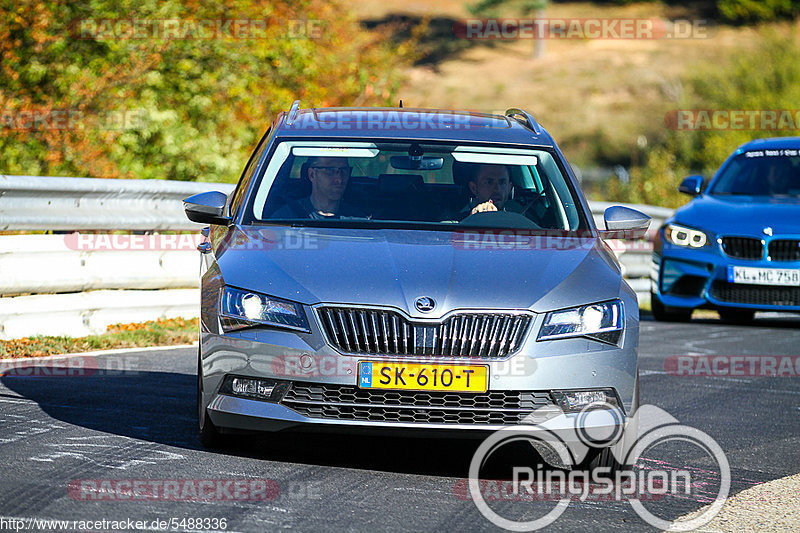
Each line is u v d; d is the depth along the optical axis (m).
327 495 17.81
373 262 20.02
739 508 18.23
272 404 19.14
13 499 16.67
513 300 19.31
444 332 18.95
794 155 46.88
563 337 19.31
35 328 32.22
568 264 20.67
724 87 134.88
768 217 42.56
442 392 18.83
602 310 19.78
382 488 18.45
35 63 51.03
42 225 32.69
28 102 49.84
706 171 113.88
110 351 31.47
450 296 19.20
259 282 19.69
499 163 23.83
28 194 32.41
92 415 23.00
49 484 17.61
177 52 57.59
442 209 22.70
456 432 18.92
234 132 57.47
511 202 23.19
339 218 22.28
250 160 25.67
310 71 61.53
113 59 54.09
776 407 27.84
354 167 23.36
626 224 23.91
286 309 19.27
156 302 36.06
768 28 140.12
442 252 20.62
